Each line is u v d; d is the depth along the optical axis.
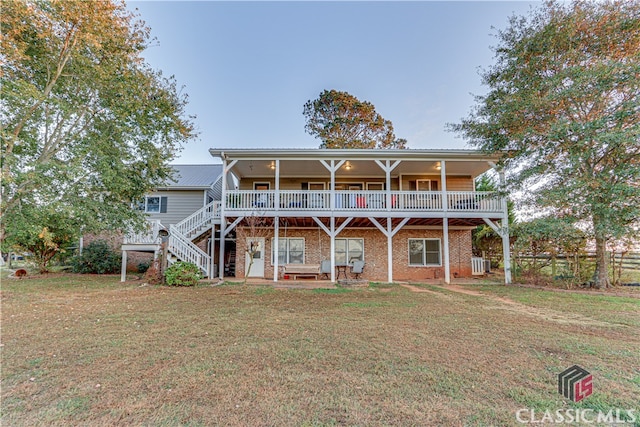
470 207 12.35
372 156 12.30
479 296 8.82
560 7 10.36
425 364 3.71
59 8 8.42
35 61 9.36
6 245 10.21
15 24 7.99
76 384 3.14
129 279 12.52
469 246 14.54
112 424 2.44
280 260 14.23
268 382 3.21
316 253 14.30
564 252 11.52
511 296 8.84
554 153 10.37
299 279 13.52
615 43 9.84
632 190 8.62
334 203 12.26
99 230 10.82
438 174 15.16
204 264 12.88
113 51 10.11
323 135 25.77
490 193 12.15
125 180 10.94
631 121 9.27
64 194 9.96
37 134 9.86
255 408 2.70
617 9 9.59
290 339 4.67
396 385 3.15
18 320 5.81
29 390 3.01
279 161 12.77
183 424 2.45
